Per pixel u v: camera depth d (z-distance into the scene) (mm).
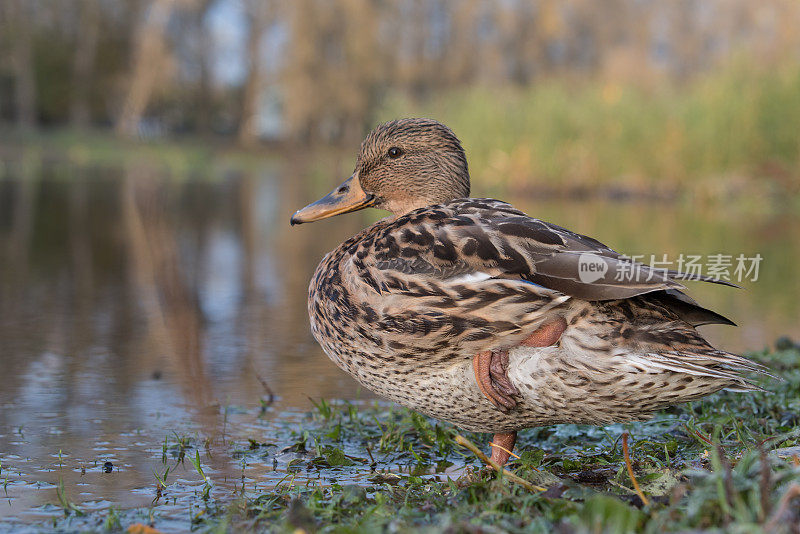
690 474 4551
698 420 6773
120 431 6879
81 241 18938
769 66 28938
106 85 78312
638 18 85312
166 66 75812
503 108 31484
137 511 5160
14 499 5391
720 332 10406
